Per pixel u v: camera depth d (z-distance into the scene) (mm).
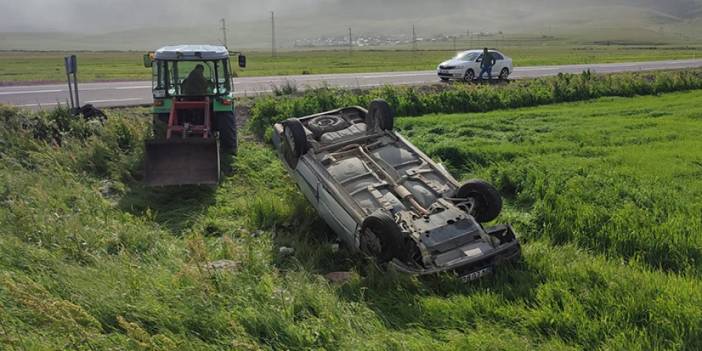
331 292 6305
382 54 98562
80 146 12445
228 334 5223
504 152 13039
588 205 8969
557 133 15422
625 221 8188
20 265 6418
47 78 31438
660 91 26391
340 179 8547
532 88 23297
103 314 5367
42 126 13562
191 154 10984
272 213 9562
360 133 10094
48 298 5312
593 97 24188
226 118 13336
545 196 9578
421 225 7285
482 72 28125
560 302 6121
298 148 9273
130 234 8000
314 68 44125
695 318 5473
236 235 9039
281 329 5285
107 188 11070
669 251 7465
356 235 7648
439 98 20469
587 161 12273
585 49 124562
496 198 8016
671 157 12688
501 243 7449
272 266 7543
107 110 16844
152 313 5398
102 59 75875
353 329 5520
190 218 9648
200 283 5832
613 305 5867
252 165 12922
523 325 5641
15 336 4766
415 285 6582
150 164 10852
